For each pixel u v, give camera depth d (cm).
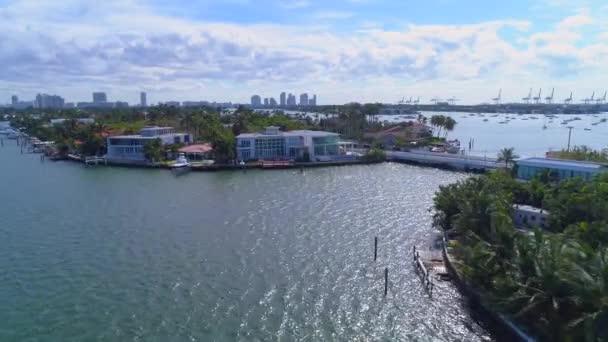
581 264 3834
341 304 5144
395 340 4500
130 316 4881
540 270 4075
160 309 5022
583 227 4912
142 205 9650
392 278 5788
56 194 10925
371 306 5112
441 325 4762
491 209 5931
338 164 15350
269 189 11200
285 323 4750
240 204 9606
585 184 7119
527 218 7175
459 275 5603
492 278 4744
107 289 5503
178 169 13600
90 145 17350
